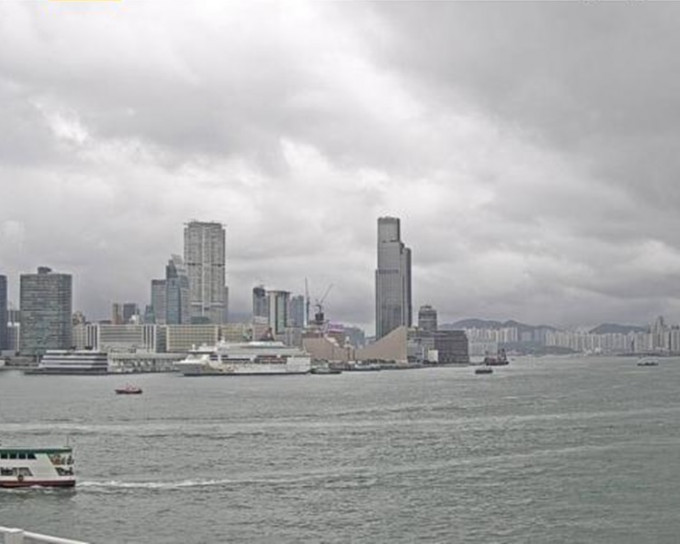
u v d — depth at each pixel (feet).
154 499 308.60
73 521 276.21
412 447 440.45
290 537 253.65
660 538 248.32
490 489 322.34
